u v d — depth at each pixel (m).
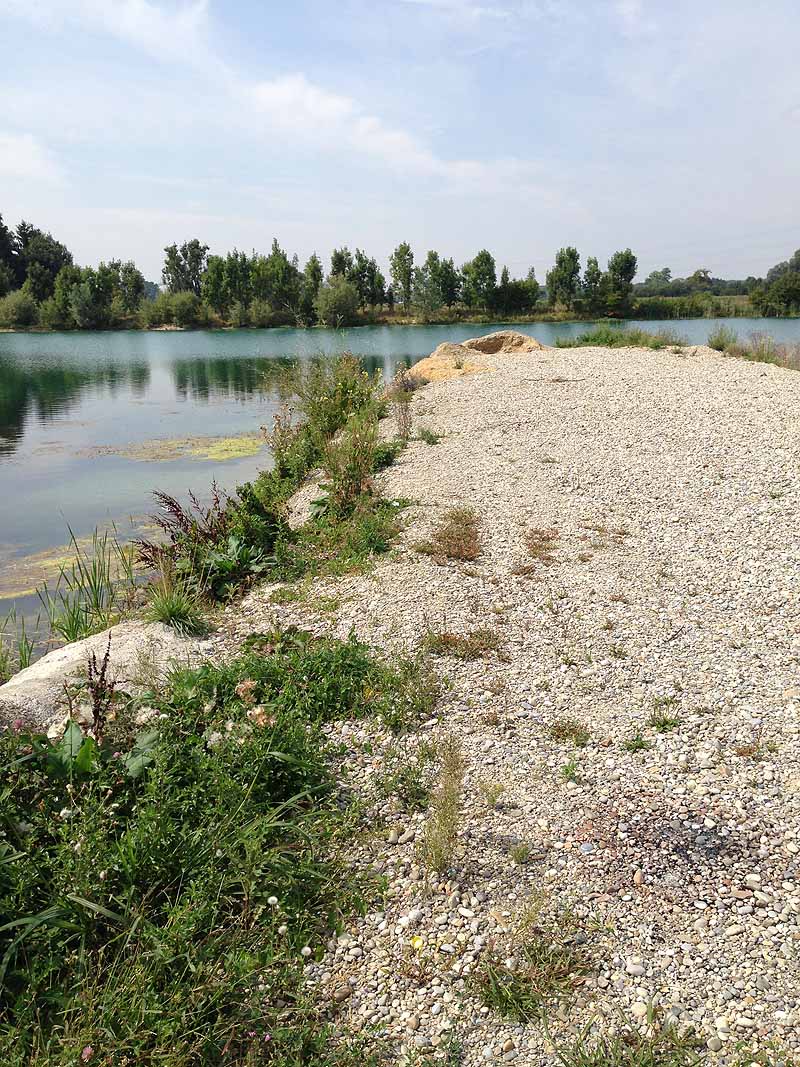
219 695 5.38
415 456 12.00
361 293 86.19
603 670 6.07
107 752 4.34
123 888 3.55
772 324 62.34
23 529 11.94
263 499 10.95
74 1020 2.94
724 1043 3.05
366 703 5.56
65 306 83.44
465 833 4.31
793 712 5.31
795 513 8.93
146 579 9.48
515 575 7.82
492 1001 3.29
